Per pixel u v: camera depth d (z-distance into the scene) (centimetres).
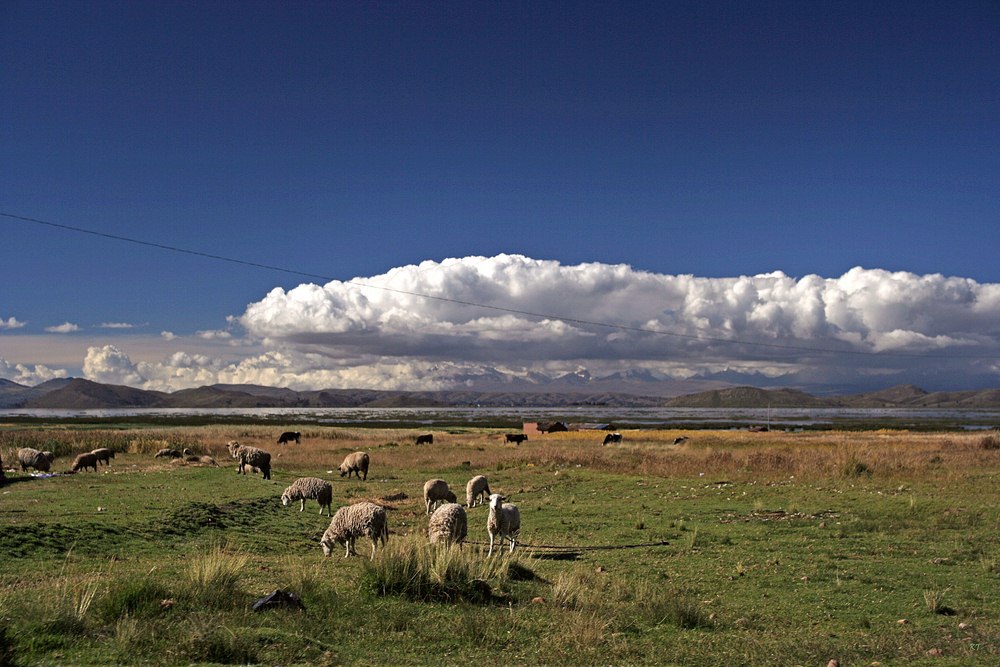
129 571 1200
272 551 1638
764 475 3195
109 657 735
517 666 820
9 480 2658
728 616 1152
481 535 1939
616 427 11581
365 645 877
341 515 1539
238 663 754
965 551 1689
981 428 10856
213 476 2891
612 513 2322
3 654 724
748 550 1730
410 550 1193
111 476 2856
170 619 888
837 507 2320
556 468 3703
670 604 1136
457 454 4856
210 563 1077
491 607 1088
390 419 18188
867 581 1417
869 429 10400
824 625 1120
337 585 1169
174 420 13512
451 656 852
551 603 1130
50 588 1040
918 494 2559
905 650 945
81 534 1544
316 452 5044
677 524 2070
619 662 861
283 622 917
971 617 1174
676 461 3797
